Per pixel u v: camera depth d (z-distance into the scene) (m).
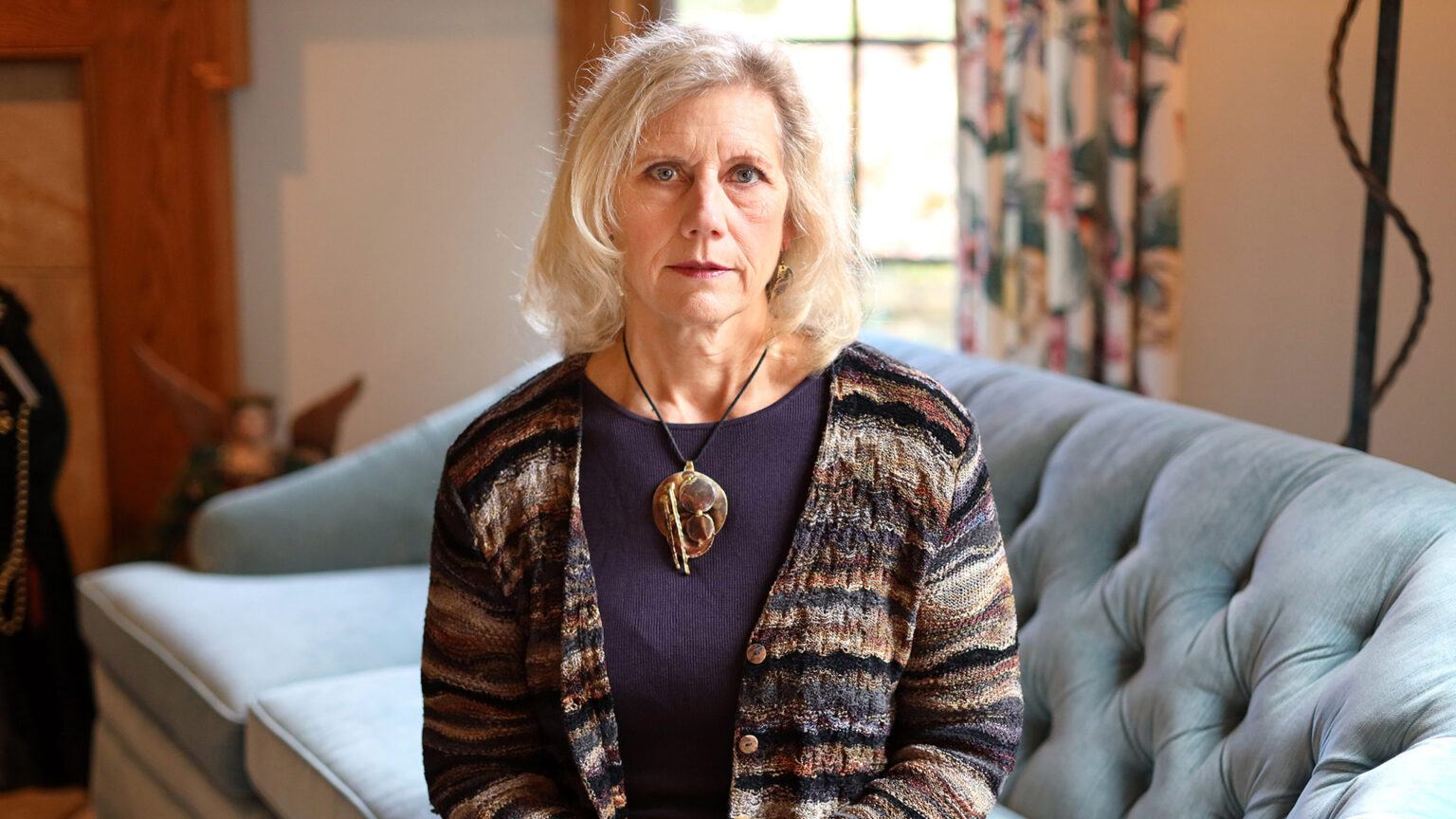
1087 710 1.73
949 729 1.33
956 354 2.44
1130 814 1.62
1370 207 2.12
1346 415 2.79
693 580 1.29
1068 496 1.91
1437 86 2.60
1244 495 1.70
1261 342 2.89
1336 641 1.48
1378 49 2.08
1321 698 1.41
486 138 3.62
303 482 2.94
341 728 2.11
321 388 3.74
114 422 3.67
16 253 3.66
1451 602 1.36
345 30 3.60
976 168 2.99
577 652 1.29
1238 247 2.89
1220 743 1.55
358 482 2.96
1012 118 2.92
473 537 1.33
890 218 3.41
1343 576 1.51
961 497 1.30
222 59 3.50
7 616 3.05
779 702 1.29
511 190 3.63
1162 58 2.75
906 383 1.33
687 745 1.31
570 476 1.33
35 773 3.12
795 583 1.28
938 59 3.35
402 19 3.58
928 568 1.29
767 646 1.27
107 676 2.81
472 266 3.67
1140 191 2.87
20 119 3.60
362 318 3.71
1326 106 2.74
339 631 2.57
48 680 3.12
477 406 3.02
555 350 1.42
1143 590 1.73
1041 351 2.97
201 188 3.57
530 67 3.57
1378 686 1.33
